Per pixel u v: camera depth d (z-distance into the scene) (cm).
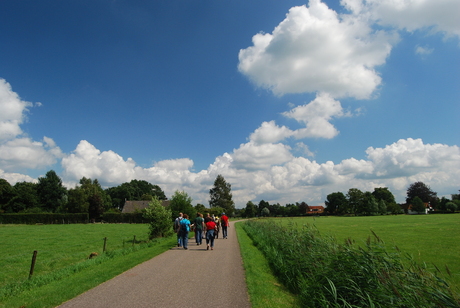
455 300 520
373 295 607
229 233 3058
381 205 12188
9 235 3203
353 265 691
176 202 2962
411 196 14075
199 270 1016
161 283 826
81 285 794
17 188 9206
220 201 10212
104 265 1129
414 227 4197
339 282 668
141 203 9656
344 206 12975
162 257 1325
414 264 695
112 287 782
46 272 1158
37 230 4162
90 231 3844
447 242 2370
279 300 703
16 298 706
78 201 8319
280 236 1496
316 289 708
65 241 2473
